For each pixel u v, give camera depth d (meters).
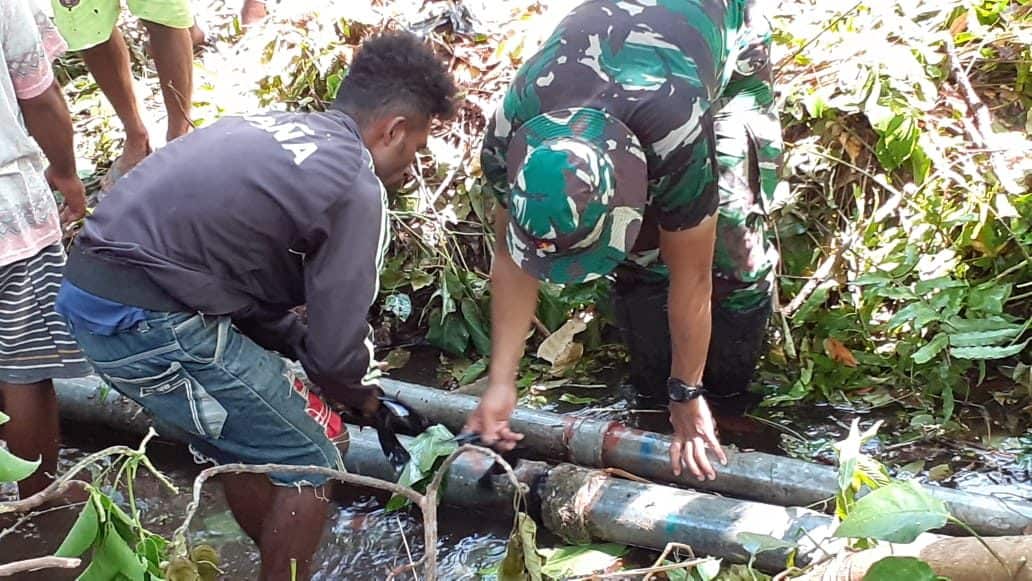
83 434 3.22
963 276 3.15
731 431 2.95
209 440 2.26
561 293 3.35
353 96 2.24
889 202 3.24
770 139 2.59
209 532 2.79
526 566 1.71
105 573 1.42
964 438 2.84
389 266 3.57
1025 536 1.80
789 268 3.31
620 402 3.13
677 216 1.98
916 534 1.54
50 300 2.56
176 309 2.11
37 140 2.65
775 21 3.62
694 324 2.20
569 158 1.72
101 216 2.15
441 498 2.73
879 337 3.16
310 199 2.07
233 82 4.09
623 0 2.02
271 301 2.23
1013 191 3.11
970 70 3.51
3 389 2.61
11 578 2.67
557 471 2.65
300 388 2.30
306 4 4.11
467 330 3.46
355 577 2.64
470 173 3.60
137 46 4.54
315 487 2.31
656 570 1.93
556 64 1.93
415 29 3.99
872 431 2.18
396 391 3.06
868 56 3.36
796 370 3.13
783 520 2.39
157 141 3.96
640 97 1.85
